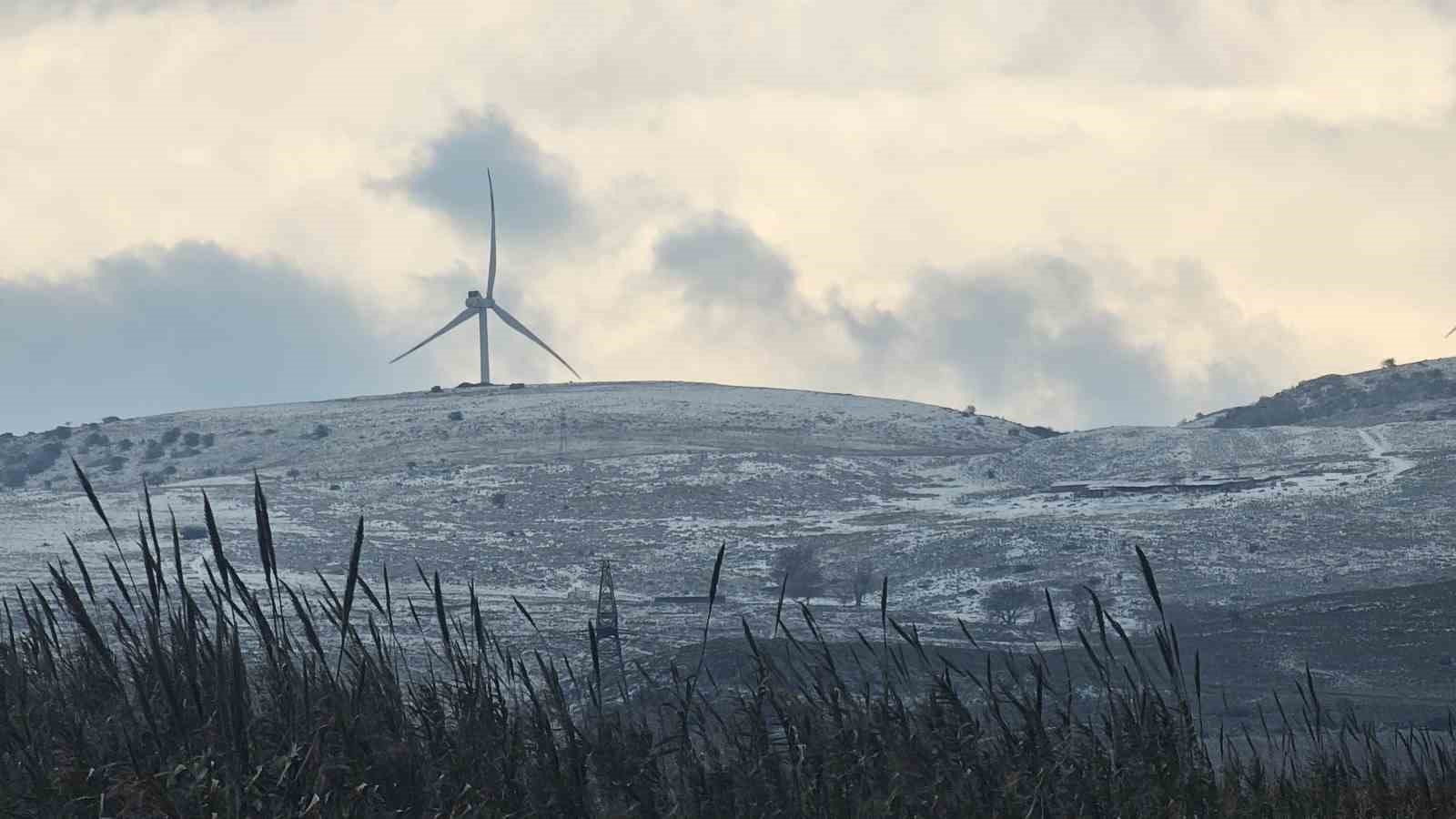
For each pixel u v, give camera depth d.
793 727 55.41
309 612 56.00
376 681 54.22
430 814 50.28
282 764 47.00
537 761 53.00
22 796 47.47
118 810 46.50
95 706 54.41
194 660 49.97
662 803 54.16
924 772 53.78
